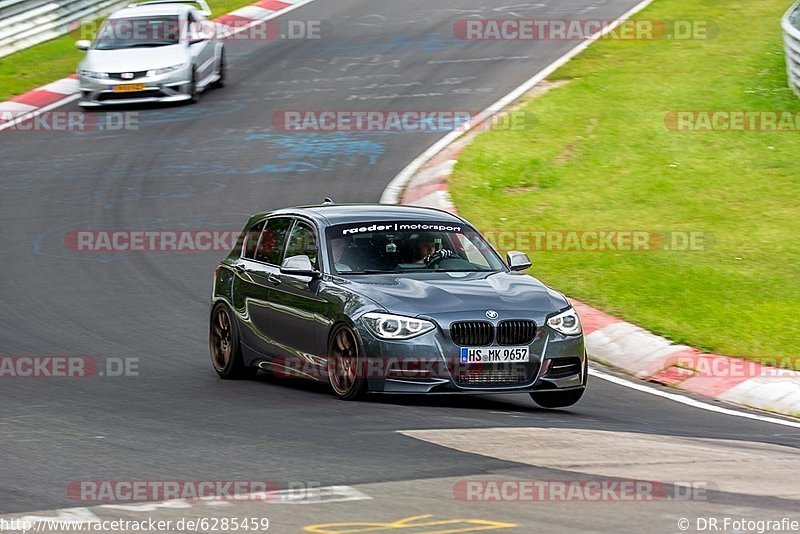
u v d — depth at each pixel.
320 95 95.12
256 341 41.88
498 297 37.50
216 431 33.16
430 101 91.44
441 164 75.25
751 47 99.50
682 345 46.47
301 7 127.00
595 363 46.19
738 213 65.12
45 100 96.75
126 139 85.56
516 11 119.88
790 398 40.62
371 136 83.62
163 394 39.53
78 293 55.84
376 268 39.53
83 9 120.25
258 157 80.19
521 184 71.81
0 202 72.38
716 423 37.28
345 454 29.92
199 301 54.62
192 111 92.25
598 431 33.59
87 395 39.38
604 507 24.81
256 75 102.25
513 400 40.12
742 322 48.81
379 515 24.14
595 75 94.75
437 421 34.22
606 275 55.88
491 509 24.58
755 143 77.19
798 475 28.47
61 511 24.75
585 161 75.44
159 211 69.88
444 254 40.41
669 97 87.50
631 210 66.50
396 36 112.75
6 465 29.05
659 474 28.03
